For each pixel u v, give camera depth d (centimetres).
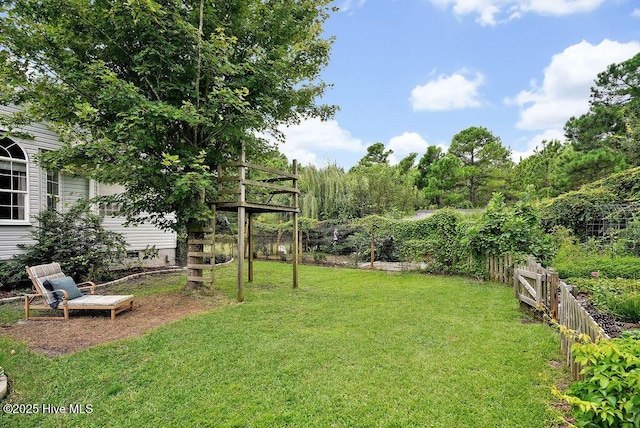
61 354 412
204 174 586
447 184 2473
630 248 937
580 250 973
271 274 1011
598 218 1143
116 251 945
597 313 482
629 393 176
